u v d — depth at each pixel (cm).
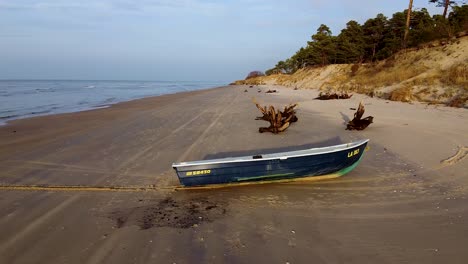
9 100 3425
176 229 550
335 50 5328
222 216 601
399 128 1311
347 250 471
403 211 593
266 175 734
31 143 1250
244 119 1725
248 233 531
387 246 478
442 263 431
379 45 4728
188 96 3822
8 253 485
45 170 906
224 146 1138
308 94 3509
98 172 880
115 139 1302
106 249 489
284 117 1519
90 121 1791
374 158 934
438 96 2061
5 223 586
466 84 2008
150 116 1967
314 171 754
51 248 496
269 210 622
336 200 660
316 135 1264
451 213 575
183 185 729
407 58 3053
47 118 1919
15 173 882
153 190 743
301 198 677
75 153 1087
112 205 660
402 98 2203
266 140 1206
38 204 670
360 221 562
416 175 779
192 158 1002
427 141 1076
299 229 540
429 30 3173
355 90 3092
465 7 3434
